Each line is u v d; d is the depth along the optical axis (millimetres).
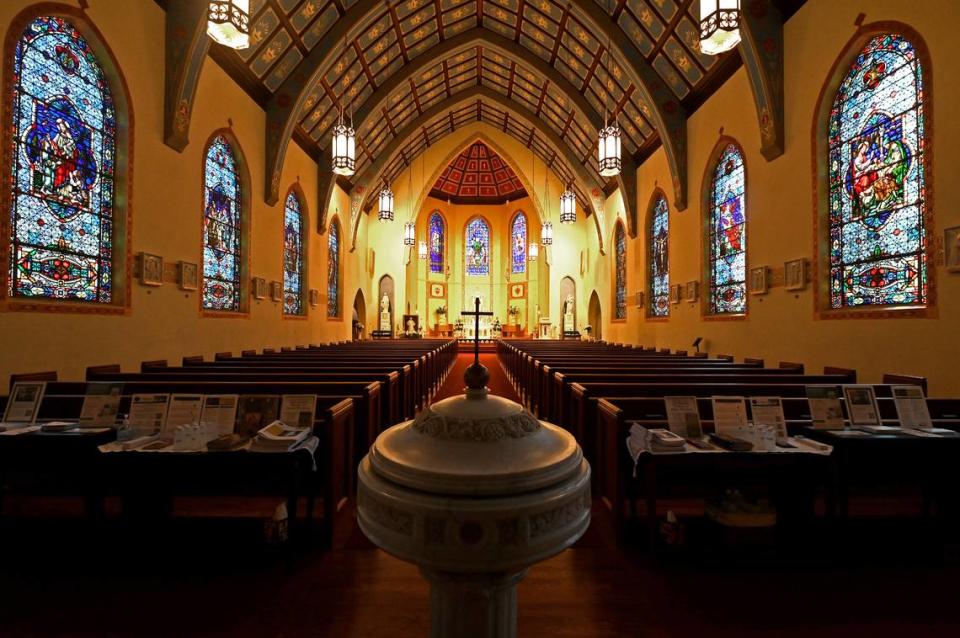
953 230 4457
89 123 5602
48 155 5102
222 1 4660
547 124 15930
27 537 3051
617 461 3104
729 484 3176
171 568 2699
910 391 3213
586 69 11711
